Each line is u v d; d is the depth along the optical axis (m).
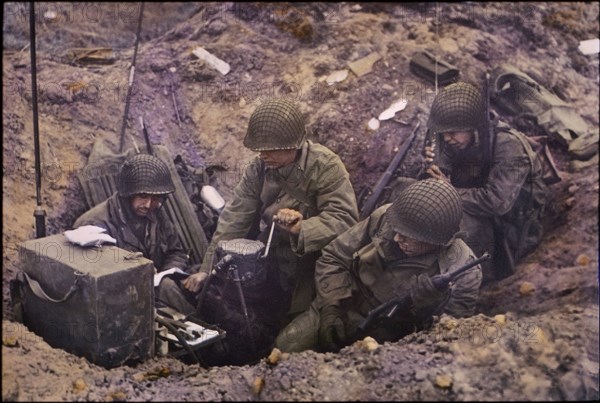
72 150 8.12
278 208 7.60
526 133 8.24
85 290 6.77
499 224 7.75
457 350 6.91
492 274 7.77
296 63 8.79
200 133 8.40
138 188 7.61
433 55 8.64
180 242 7.84
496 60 8.73
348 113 8.35
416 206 7.14
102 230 7.41
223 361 7.57
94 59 8.80
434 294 7.19
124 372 6.89
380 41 8.85
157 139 8.32
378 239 7.32
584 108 8.53
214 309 7.55
